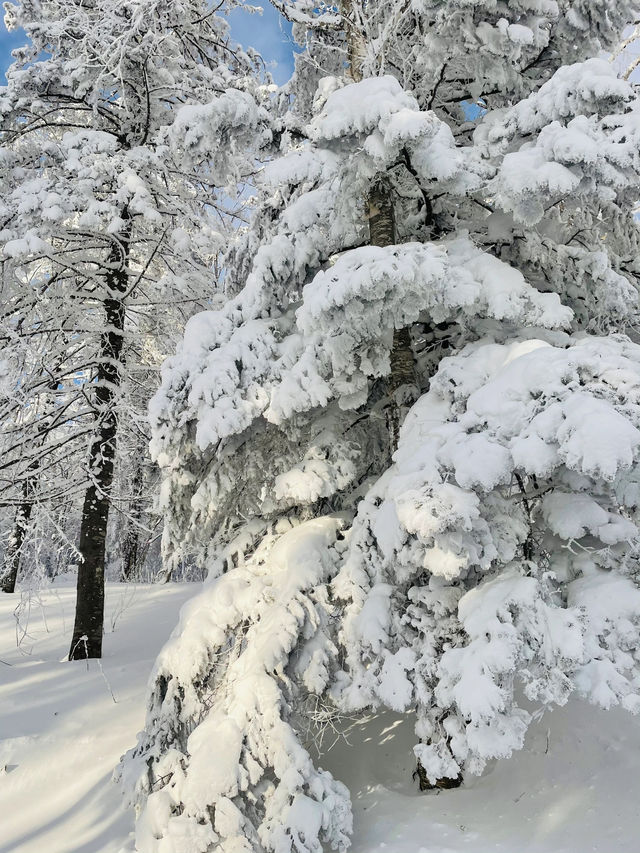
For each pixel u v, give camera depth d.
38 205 7.11
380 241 4.95
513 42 4.68
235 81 8.31
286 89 7.27
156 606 10.60
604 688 2.93
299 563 4.47
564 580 3.63
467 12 4.64
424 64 5.28
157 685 4.52
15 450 8.32
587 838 3.42
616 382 3.27
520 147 4.19
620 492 3.50
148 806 3.79
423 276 3.77
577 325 5.02
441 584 4.00
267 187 7.24
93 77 8.34
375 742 4.96
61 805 4.93
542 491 3.94
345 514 5.16
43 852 4.38
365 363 4.57
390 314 4.15
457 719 3.52
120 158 8.06
